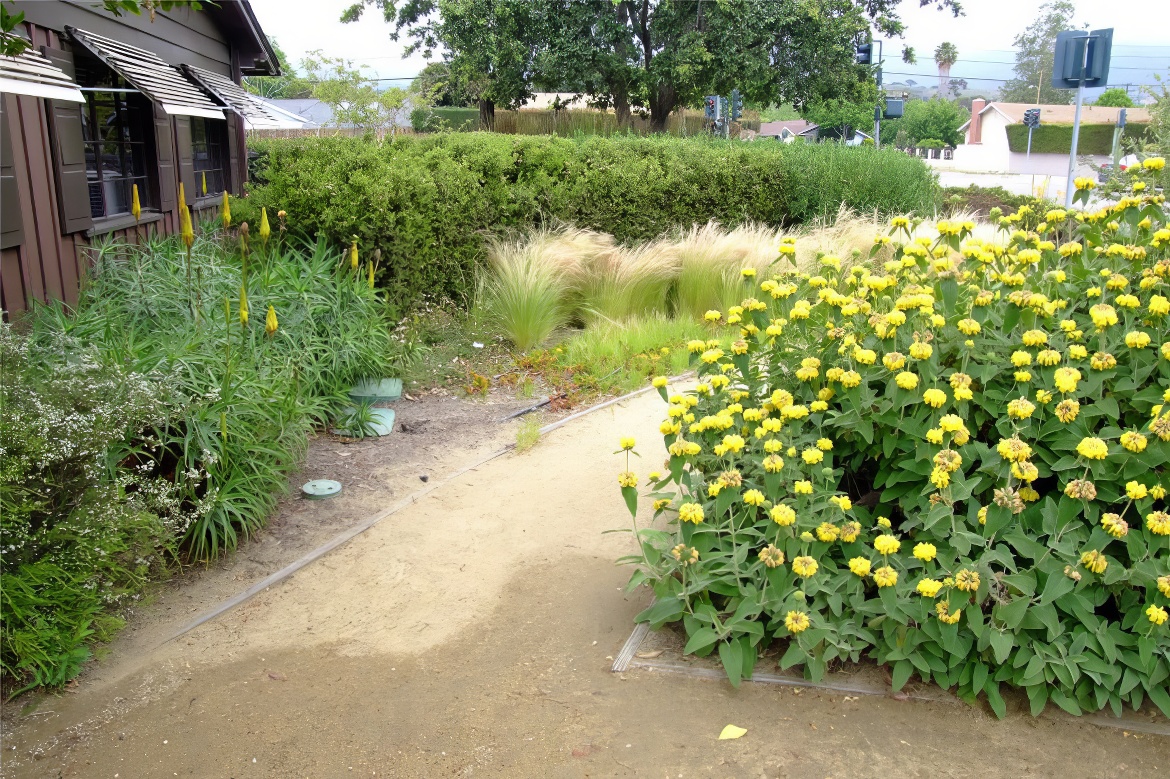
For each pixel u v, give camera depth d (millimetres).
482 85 24141
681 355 6902
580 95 25891
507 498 4637
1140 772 2547
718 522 2998
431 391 6477
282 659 3193
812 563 2725
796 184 11039
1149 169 3391
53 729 2785
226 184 11773
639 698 2922
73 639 3029
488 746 2695
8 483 2906
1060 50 11781
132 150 8398
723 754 2633
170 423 3947
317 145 7598
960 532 2732
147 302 5496
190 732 2771
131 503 3281
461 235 7855
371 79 24578
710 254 8477
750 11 21656
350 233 6941
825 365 3428
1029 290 3316
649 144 10375
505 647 3266
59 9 6500
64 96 4602
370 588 3717
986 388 3096
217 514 3879
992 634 2643
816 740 2691
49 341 4672
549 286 7641
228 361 4199
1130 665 2662
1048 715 2805
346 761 2633
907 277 3607
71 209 6418
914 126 68188
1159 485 2609
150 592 3549
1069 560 2656
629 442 3250
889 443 3051
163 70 8312
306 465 4984
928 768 2566
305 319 5762
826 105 24922
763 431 3102
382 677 3076
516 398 6367
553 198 8820
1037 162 46375
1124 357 3018
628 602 3568
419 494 4664
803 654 2830
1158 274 2957
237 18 11500
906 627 2836
